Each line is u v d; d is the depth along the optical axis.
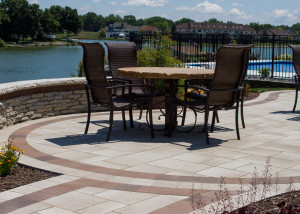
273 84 14.04
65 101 7.93
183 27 126.25
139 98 6.54
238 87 5.84
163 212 3.25
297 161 4.82
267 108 8.83
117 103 5.98
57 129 6.59
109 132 5.81
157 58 9.67
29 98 7.26
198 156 5.03
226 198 3.50
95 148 5.41
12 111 6.84
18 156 4.50
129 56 7.30
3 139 5.85
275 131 6.50
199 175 4.27
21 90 6.99
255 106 9.10
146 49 9.85
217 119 7.19
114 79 7.04
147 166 4.59
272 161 4.82
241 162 4.77
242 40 15.78
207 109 5.65
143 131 6.53
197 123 7.17
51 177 4.21
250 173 4.34
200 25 127.38
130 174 4.29
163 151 5.27
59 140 5.84
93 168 4.49
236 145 5.60
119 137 6.09
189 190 3.78
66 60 60.41
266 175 3.98
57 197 3.60
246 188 3.82
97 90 6.02
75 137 6.04
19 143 5.63
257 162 4.78
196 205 3.38
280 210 2.85
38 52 85.56
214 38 16.08
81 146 5.50
